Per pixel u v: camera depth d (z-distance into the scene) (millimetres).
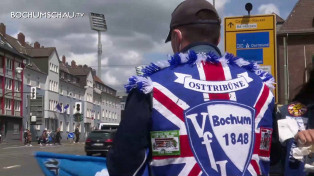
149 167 1781
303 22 22344
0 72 56969
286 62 21812
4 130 57594
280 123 2293
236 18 9039
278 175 2266
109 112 111250
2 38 62062
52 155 3930
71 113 83312
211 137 1749
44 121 70250
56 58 75938
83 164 3834
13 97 60625
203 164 1725
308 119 2314
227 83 1857
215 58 1897
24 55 66438
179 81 1805
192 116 1757
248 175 1765
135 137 1756
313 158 2182
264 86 1941
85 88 90938
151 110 1762
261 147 1856
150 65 1850
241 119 1808
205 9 1994
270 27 8891
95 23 78438
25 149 38812
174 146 1733
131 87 1806
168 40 2191
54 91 74375
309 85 2395
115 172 1797
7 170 18094
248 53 8945
